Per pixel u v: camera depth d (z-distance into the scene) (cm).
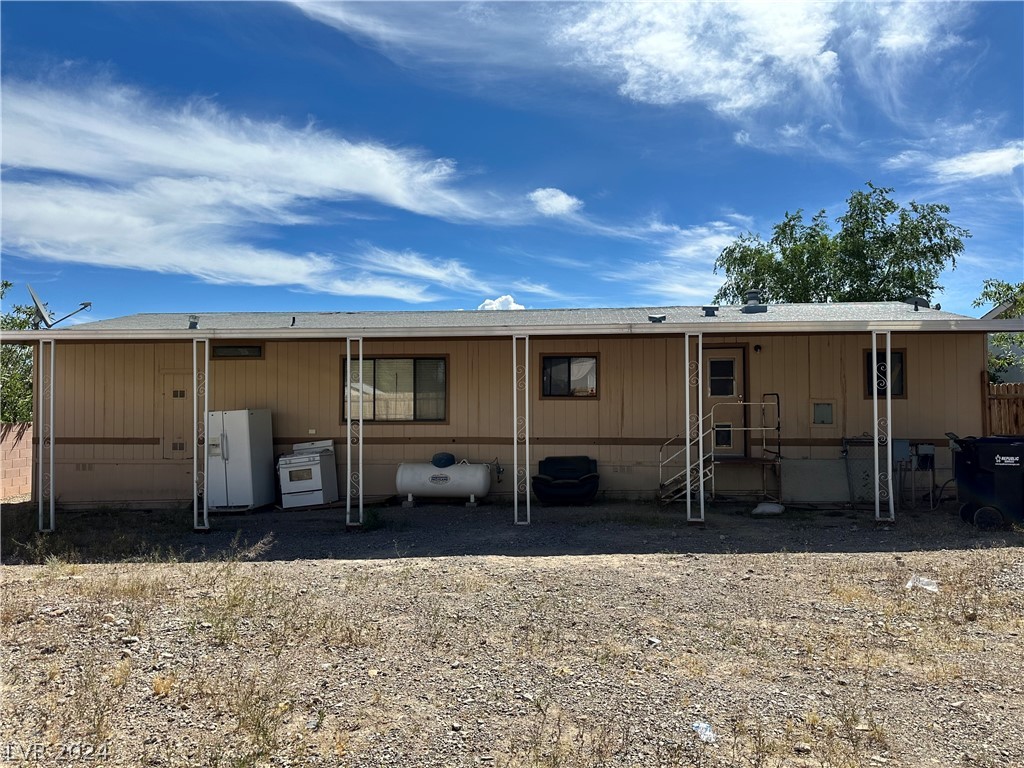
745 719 414
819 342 1218
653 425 1249
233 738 391
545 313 1397
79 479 1284
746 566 781
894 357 1206
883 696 444
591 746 383
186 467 1272
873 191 2834
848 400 1206
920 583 691
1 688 456
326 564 820
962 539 899
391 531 1026
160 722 411
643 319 1257
